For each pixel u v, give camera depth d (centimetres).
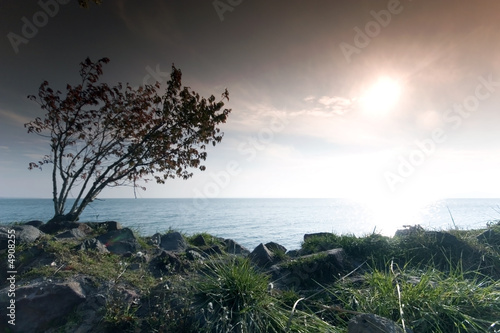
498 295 389
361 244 651
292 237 2214
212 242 852
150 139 991
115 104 969
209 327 346
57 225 752
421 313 355
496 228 669
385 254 616
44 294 376
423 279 414
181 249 738
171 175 1061
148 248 696
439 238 627
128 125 985
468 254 578
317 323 371
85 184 948
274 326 368
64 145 930
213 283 433
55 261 477
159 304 389
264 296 414
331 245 684
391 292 408
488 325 337
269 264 608
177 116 984
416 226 708
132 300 406
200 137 1005
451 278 435
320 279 531
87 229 776
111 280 445
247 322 364
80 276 439
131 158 982
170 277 482
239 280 421
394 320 365
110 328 351
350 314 400
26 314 357
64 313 370
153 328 352
